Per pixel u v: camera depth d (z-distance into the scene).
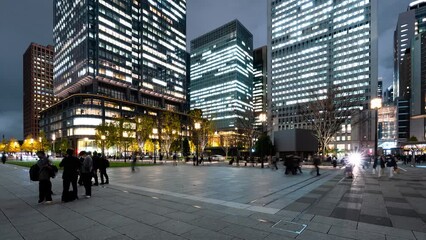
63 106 109.19
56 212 7.98
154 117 108.25
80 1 107.00
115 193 11.48
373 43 111.69
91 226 6.53
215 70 185.50
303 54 134.00
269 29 149.62
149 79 128.38
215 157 69.50
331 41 124.44
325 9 127.44
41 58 186.50
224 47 181.00
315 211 8.07
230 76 174.88
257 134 67.50
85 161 10.55
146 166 35.00
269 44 148.75
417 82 133.38
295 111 132.62
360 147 94.25
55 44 130.00
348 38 119.00
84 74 101.19
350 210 8.23
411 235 5.82
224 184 14.76
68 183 9.70
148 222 6.84
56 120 112.56
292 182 15.75
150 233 5.97
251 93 195.25
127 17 117.38
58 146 98.19
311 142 42.84
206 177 19.12
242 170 27.19
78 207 8.67
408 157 43.22
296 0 138.50
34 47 184.12
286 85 139.00
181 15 157.25
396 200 9.98
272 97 143.88
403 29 180.88
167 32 143.88
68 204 9.15
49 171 9.50
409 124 142.25
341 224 6.65
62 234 5.95
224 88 177.62
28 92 185.25
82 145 93.75
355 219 7.15
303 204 9.11
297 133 39.97
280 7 145.38
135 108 115.12
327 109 38.34
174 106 149.38
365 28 114.31
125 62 114.31
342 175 20.77
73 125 95.25
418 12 176.12
